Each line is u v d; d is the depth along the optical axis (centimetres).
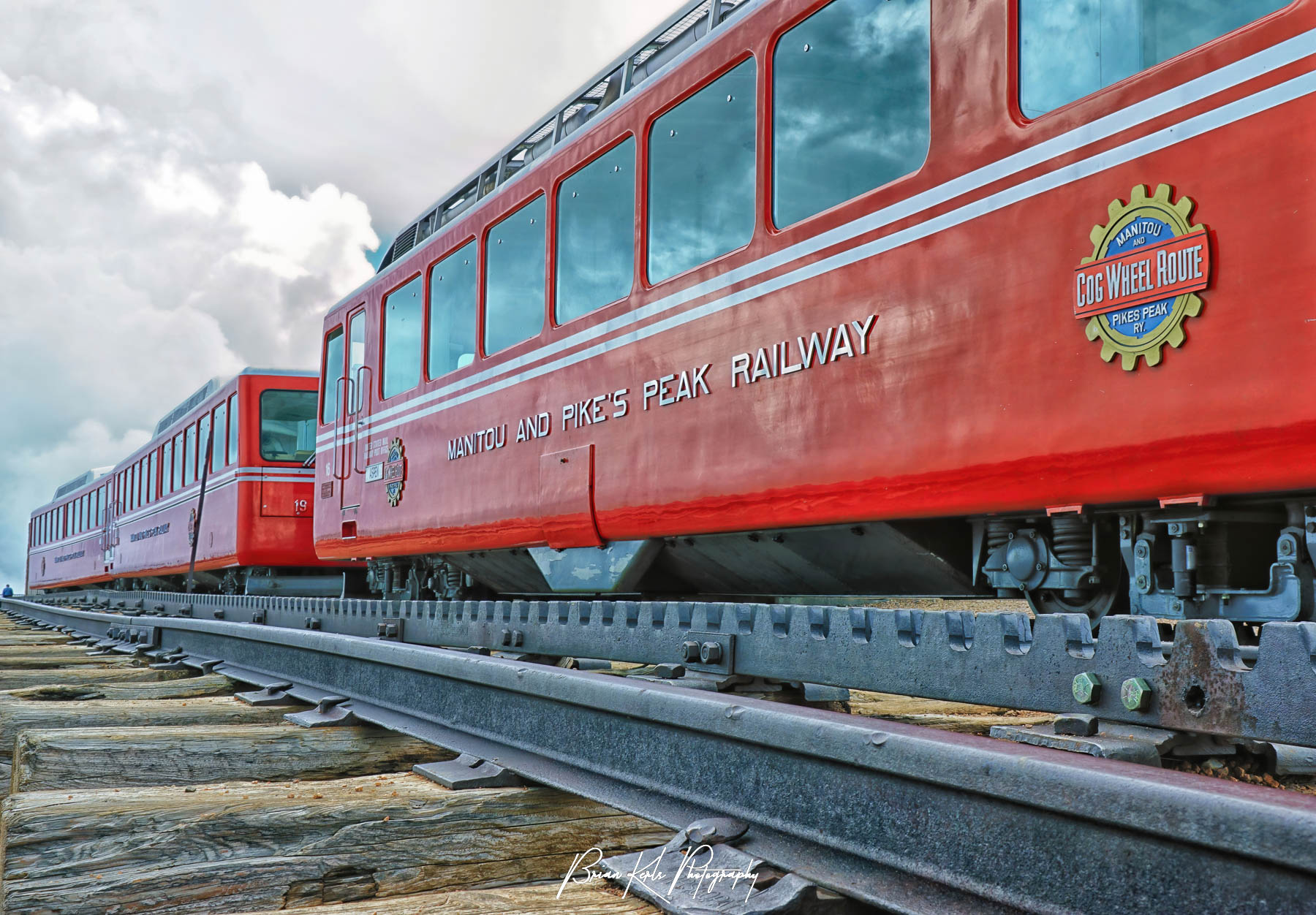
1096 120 338
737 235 496
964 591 467
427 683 414
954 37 393
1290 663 209
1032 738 256
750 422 480
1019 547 398
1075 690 255
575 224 627
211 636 791
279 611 910
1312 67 280
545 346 648
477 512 720
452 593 870
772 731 229
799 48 467
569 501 612
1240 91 297
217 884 231
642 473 552
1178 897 150
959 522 449
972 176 381
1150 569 343
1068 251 345
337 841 257
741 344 487
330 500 1018
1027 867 173
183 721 514
